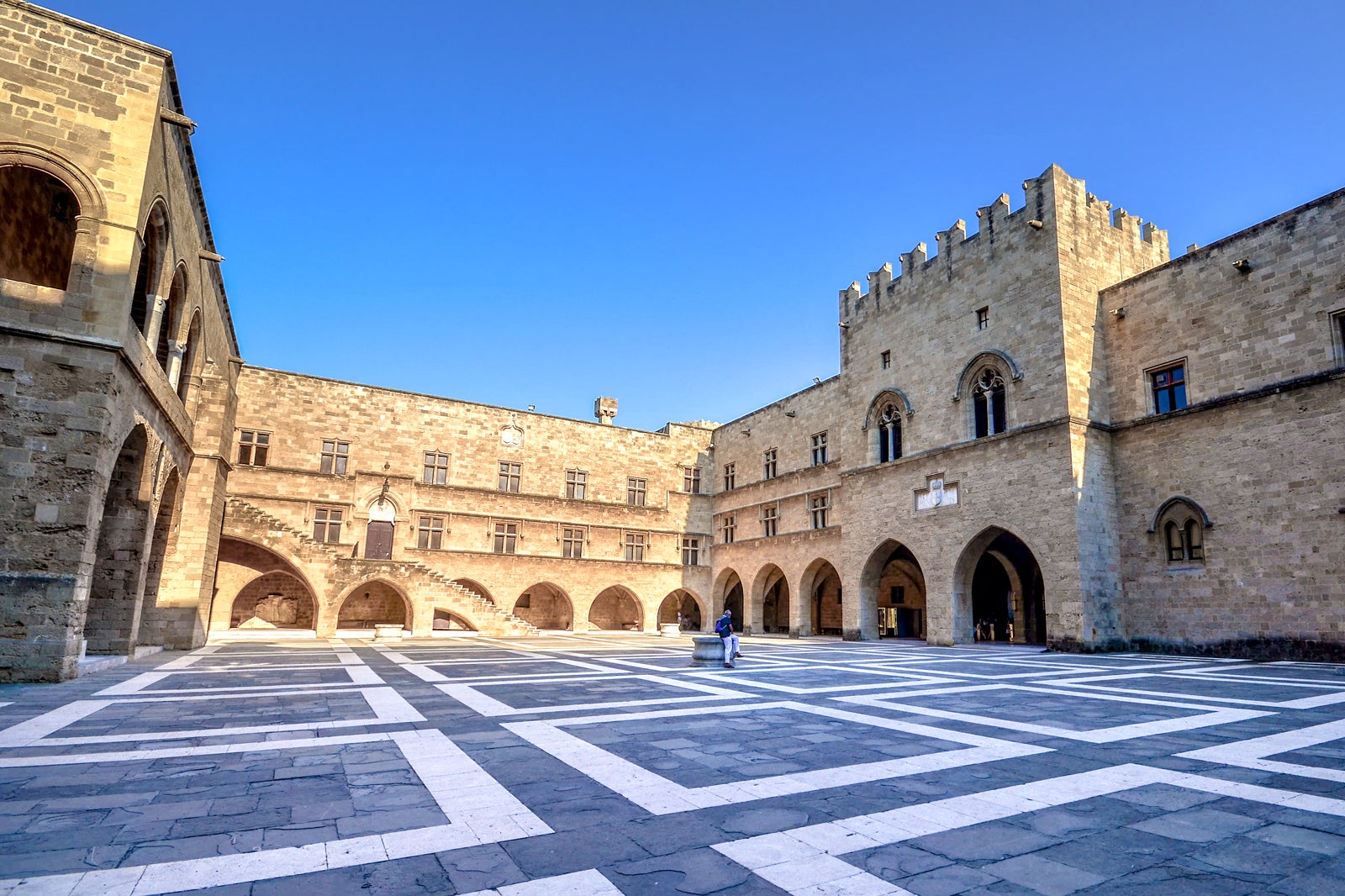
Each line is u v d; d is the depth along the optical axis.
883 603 45.78
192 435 25.67
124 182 16.28
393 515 41.53
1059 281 28.86
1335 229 22.84
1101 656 24.95
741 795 6.44
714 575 51.31
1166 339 27.52
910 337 35.97
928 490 33.44
